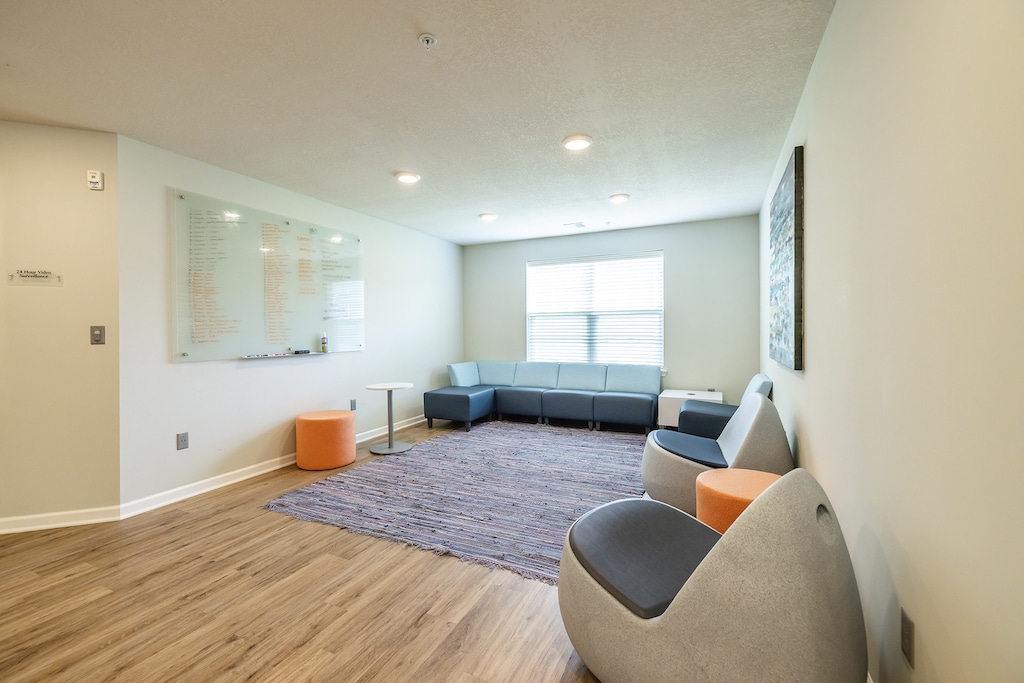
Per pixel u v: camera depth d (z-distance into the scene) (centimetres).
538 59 201
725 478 223
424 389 557
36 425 260
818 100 195
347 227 444
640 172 344
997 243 75
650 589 138
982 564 81
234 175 342
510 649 163
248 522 269
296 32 182
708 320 507
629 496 309
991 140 76
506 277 615
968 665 85
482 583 205
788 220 251
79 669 153
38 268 261
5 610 185
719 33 183
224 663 155
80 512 267
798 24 178
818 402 199
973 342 83
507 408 546
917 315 105
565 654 160
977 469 82
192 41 187
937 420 96
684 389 520
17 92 227
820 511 125
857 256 145
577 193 395
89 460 270
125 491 278
